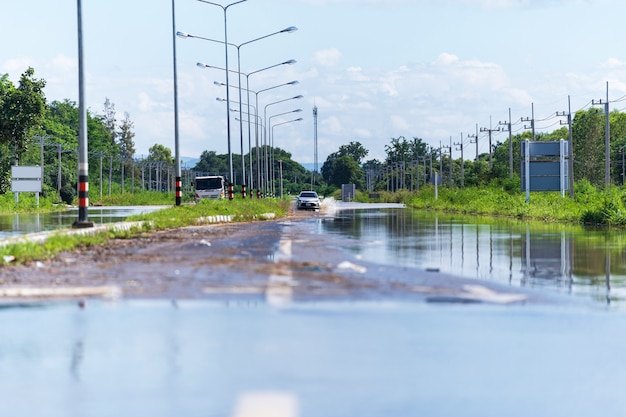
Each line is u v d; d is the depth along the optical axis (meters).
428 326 12.95
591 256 25.98
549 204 67.00
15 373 10.04
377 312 14.26
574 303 15.47
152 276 19.39
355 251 27.77
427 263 23.38
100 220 58.72
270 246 29.88
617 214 49.75
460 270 21.45
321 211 87.06
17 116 94.00
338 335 12.20
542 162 70.56
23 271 20.70
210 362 10.52
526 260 24.50
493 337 12.09
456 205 89.44
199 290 16.94
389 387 9.31
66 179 155.25
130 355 10.95
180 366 10.31
